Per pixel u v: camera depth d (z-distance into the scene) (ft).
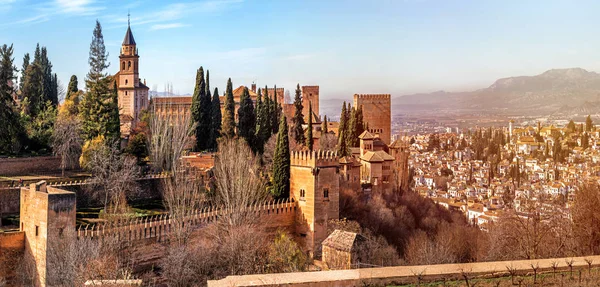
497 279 122.72
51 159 328.29
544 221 256.52
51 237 203.72
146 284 203.10
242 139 364.17
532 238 211.82
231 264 207.92
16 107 376.68
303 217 275.18
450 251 256.52
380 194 365.81
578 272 126.72
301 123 429.38
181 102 504.02
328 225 273.95
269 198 296.51
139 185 292.81
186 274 200.95
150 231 226.79
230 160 293.02
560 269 128.47
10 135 330.54
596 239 200.54
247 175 286.05
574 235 203.21
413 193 424.46
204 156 345.92
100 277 172.55
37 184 215.51
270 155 361.92
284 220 274.77
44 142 352.90
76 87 428.56
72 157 334.85
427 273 123.44
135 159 323.98
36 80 412.36
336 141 433.48
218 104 403.95
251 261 207.21
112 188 273.13
